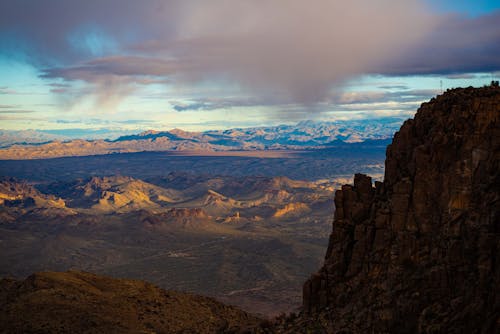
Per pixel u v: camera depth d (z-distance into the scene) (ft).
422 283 137.80
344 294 159.63
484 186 136.26
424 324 129.80
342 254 166.40
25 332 170.50
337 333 145.38
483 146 140.15
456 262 133.90
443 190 143.54
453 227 137.39
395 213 153.07
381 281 149.38
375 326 140.36
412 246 144.66
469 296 127.13
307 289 167.94
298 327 157.99
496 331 117.80
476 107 146.82
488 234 128.06
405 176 158.92
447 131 150.61
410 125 167.32
